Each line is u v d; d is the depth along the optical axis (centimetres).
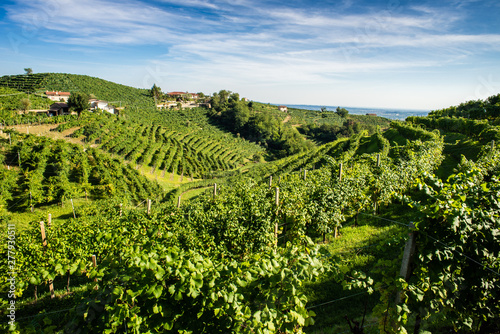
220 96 13838
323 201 1240
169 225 1378
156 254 353
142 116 8338
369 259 879
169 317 337
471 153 2164
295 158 4541
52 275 390
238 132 10425
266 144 10012
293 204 1320
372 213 1458
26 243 1129
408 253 375
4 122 4703
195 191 4372
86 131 5109
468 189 406
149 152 5422
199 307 348
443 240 370
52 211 2903
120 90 11188
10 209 2806
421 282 370
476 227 366
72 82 10100
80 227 1387
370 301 695
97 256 1212
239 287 347
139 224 1370
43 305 1018
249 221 1286
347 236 1187
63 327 337
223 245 1226
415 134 3316
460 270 388
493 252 378
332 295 751
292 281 358
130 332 327
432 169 1858
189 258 372
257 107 13988
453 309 408
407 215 1274
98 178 3584
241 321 343
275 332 365
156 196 3969
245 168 6962
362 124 11700
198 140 7888
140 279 333
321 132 11106
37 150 3644
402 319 365
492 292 396
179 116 10294
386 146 3067
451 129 3195
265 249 1195
